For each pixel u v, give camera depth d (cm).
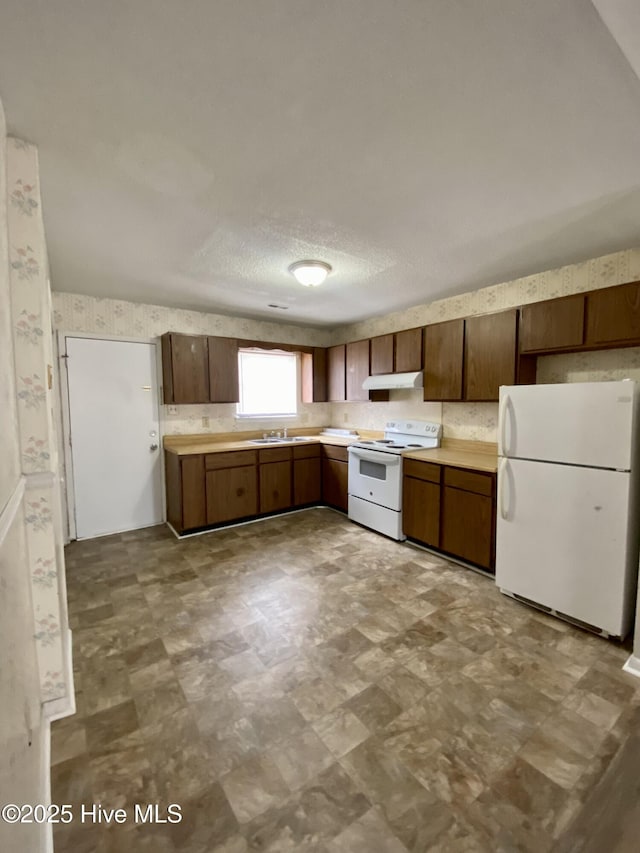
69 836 114
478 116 131
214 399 396
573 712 160
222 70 112
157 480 399
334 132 139
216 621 225
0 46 103
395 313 419
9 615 91
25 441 151
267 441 448
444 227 216
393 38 102
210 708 162
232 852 110
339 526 393
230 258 260
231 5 93
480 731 151
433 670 185
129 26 99
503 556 251
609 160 155
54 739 146
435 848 111
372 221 208
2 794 72
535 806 122
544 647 202
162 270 283
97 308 357
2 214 115
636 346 243
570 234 225
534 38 101
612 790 123
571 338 251
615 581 203
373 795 126
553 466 224
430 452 348
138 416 384
